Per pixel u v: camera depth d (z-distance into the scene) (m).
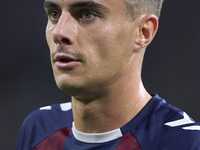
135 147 4.66
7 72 12.49
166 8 11.52
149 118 4.86
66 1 4.18
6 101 12.33
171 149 4.52
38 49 12.48
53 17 4.50
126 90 4.66
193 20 11.46
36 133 5.89
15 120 12.20
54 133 5.64
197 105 11.16
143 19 4.51
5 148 11.90
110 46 4.25
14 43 12.55
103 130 4.78
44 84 12.35
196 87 11.30
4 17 12.62
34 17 12.52
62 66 4.24
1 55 12.53
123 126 4.76
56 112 6.02
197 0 11.44
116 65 4.37
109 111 4.69
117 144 4.73
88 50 4.20
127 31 4.36
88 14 4.18
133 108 4.81
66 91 4.43
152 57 11.61
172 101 11.41
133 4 4.34
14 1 12.56
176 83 11.43
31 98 12.31
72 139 5.18
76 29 4.18
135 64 4.66
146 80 11.62
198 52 11.43
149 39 4.62
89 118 4.75
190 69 11.41
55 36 4.17
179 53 11.50
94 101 4.61
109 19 4.21
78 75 4.24
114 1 4.20
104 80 4.36
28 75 12.43
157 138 4.66
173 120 4.82
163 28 11.56
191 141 4.49
